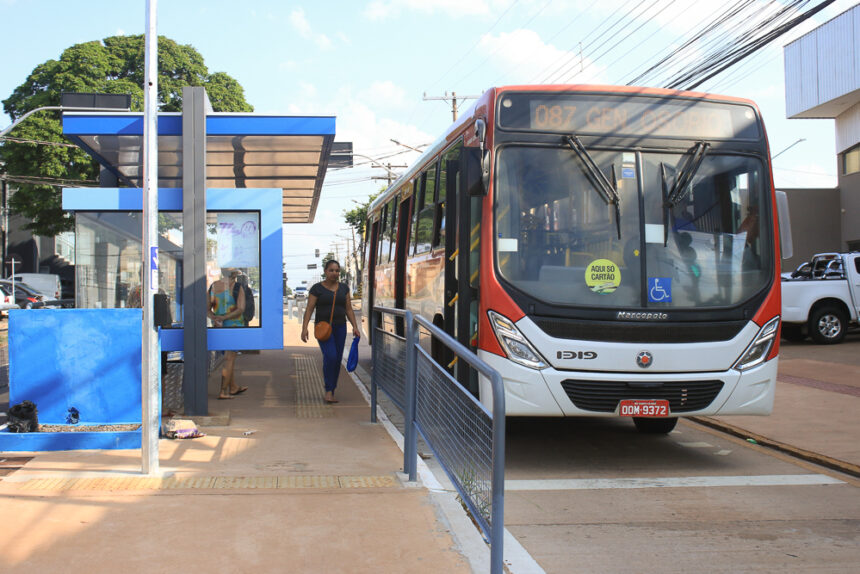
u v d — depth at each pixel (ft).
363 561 13.56
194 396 28.14
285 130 30.40
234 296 29.55
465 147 22.44
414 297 34.37
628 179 22.70
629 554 15.25
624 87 23.43
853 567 14.60
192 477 19.01
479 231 23.15
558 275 21.85
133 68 112.47
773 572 14.33
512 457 24.45
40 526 15.05
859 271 58.65
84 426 23.68
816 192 95.66
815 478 21.75
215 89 116.78
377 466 20.81
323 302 32.81
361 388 37.60
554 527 17.03
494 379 12.01
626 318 21.53
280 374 42.98
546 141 22.74
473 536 15.08
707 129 23.54
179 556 13.58
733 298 22.38
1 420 28.78
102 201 28.50
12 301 98.27
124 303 28.71
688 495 19.86
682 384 21.61
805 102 92.99
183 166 28.45
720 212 22.95
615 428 29.40
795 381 39.83
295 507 16.49
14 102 110.01
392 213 43.09
